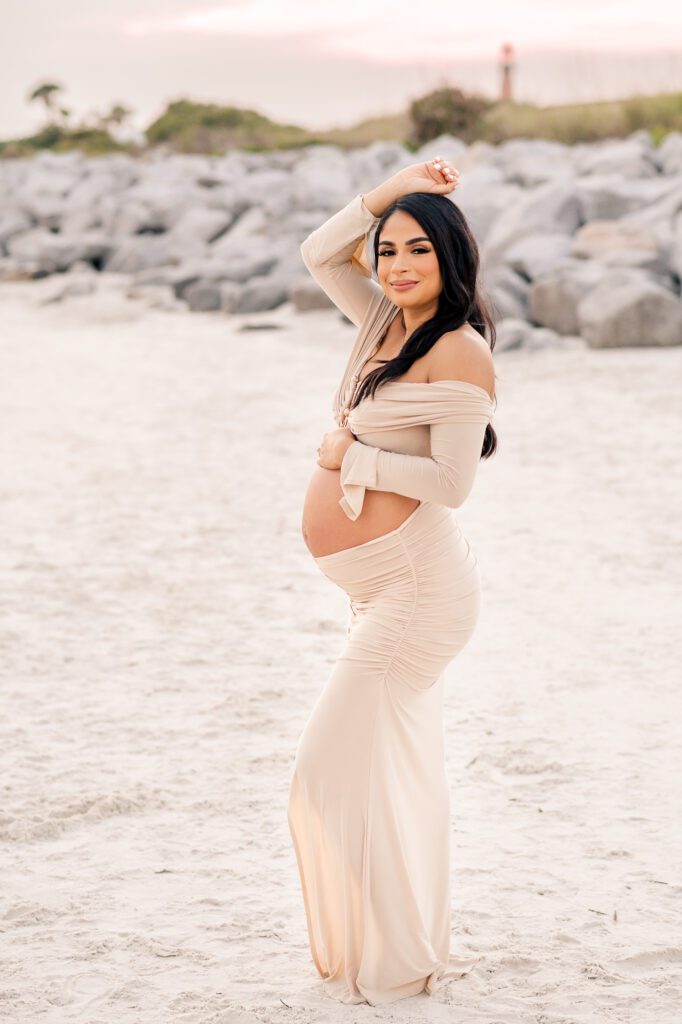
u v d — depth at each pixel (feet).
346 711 13.60
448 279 13.32
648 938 14.87
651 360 57.57
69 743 20.97
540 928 15.16
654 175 88.63
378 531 13.61
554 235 75.87
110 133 239.71
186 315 85.66
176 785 19.33
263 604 28.30
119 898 16.03
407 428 13.53
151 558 31.94
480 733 21.12
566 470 39.09
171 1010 13.51
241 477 40.24
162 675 24.07
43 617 27.53
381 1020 13.28
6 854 17.24
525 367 57.26
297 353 66.80
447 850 14.42
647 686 22.95
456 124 136.46
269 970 14.35
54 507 37.06
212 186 122.52
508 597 28.12
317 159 125.29
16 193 141.18
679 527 32.83
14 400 55.11
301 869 13.96
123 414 51.42
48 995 13.79
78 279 102.47
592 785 19.04
